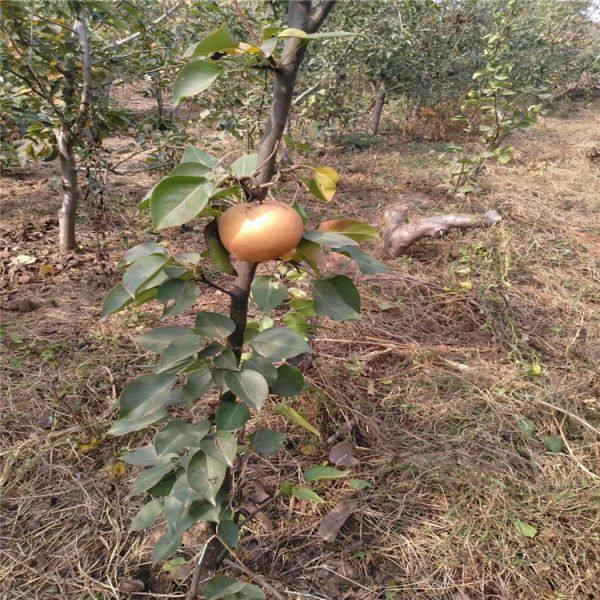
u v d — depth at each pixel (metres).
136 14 3.98
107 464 2.36
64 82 3.79
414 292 4.02
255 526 2.15
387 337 3.47
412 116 10.45
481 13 9.10
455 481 2.37
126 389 1.28
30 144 3.78
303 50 1.06
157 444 1.27
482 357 3.34
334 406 2.77
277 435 1.57
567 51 11.48
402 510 2.26
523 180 7.00
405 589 1.96
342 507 2.23
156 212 1.01
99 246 4.16
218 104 6.03
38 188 5.77
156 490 1.56
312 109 7.39
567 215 5.75
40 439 2.45
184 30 5.76
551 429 2.77
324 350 3.24
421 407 2.83
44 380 2.83
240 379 1.21
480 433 2.67
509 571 2.03
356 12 6.96
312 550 2.09
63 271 4.04
